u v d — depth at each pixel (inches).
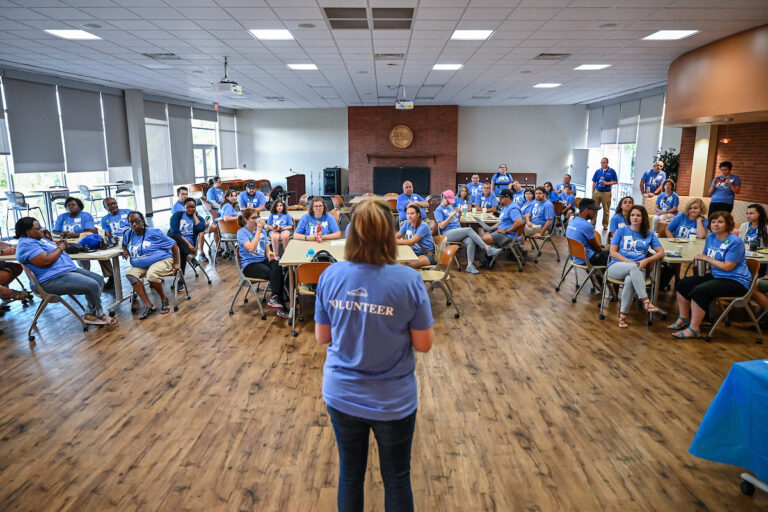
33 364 154.9
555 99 573.3
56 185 411.8
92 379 144.1
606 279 197.3
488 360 157.4
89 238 205.5
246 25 238.2
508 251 322.3
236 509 90.0
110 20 228.5
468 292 237.9
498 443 111.1
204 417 122.9
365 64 344.5
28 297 220.5
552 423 119.6
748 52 250.8
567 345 169.9
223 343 172.2
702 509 90.2
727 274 169.5
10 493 94.7
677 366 152.3
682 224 232.5
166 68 358.0
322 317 67.0
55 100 398.0
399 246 208.8
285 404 129.3
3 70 347.6
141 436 114.4
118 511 89.7
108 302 223.3
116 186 442.3
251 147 694.5
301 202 422.6
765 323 189.6
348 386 64.5
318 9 212.4
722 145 361.1
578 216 224.1
